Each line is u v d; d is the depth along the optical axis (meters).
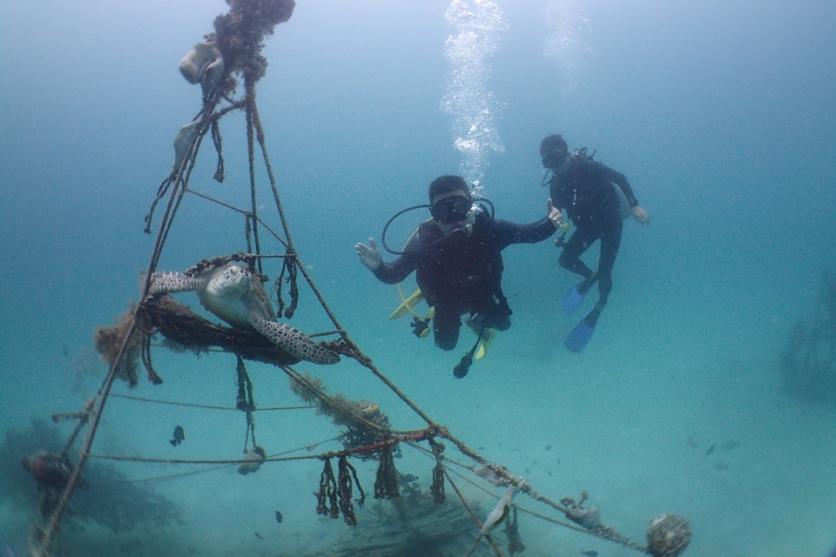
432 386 16.75
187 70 2.83
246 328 3.37
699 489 8.87
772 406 12.14
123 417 17.02
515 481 4.02
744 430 11.11
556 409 13.77
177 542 8.27
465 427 13.12
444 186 5.39
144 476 11.49
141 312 3.30
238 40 3.00
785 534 7.20
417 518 6.66
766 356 16.02
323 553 6.42
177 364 23.39
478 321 6.71
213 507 9.73
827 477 8.50
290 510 9.34
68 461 3.69
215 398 18.80
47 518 3.59
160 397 19.20
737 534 7.43
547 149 8.82
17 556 7.82
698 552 7.20
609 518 8.22
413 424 13.60
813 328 13.20
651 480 9.39
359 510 7.48
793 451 9.72
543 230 5.83
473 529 6.48
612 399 14.02
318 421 14.97
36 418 10.69
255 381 19.66
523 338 20.97
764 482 8.72
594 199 8.85
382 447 3.80
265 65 3.18
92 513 8.39
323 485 3.71
